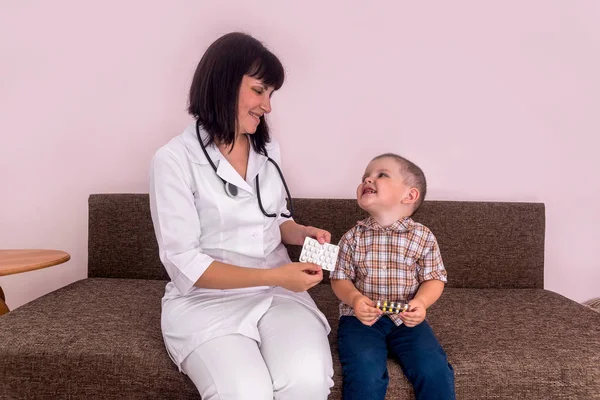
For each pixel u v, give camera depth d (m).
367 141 1.89
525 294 1.67
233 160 1.28
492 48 1.84
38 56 1.89
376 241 1.29
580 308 1.51
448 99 1.86
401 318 1.23
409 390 1.12
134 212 1.79
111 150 1.92
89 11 1.87
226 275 1.12
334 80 1.86
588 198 1.89
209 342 1.06
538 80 1.85
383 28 1.84
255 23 1.86
